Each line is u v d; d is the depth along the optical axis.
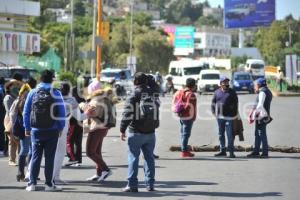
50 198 13.91
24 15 72.19
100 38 42.19
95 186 15.58
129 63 91.69
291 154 22.28
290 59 79.62
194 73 77.31
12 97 18.83
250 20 108.12
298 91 75.56
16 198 13.92
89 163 19.67
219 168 18.62
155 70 133.75
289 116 40.91
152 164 14.82
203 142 26.08
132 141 14.55
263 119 21.09
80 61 87.12
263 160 20.50
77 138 18.92
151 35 134.62
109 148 23.92
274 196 14.13
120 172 17.86
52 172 14.88
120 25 138.50
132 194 14.44
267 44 166.50
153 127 14.58
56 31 137.25
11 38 68.94
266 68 101.81
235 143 25.45
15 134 16.28
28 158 16.44
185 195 14.30
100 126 16.08
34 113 14.52
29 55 92.25
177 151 23.06
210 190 14.92
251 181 16.23
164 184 15.79
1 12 67.56
